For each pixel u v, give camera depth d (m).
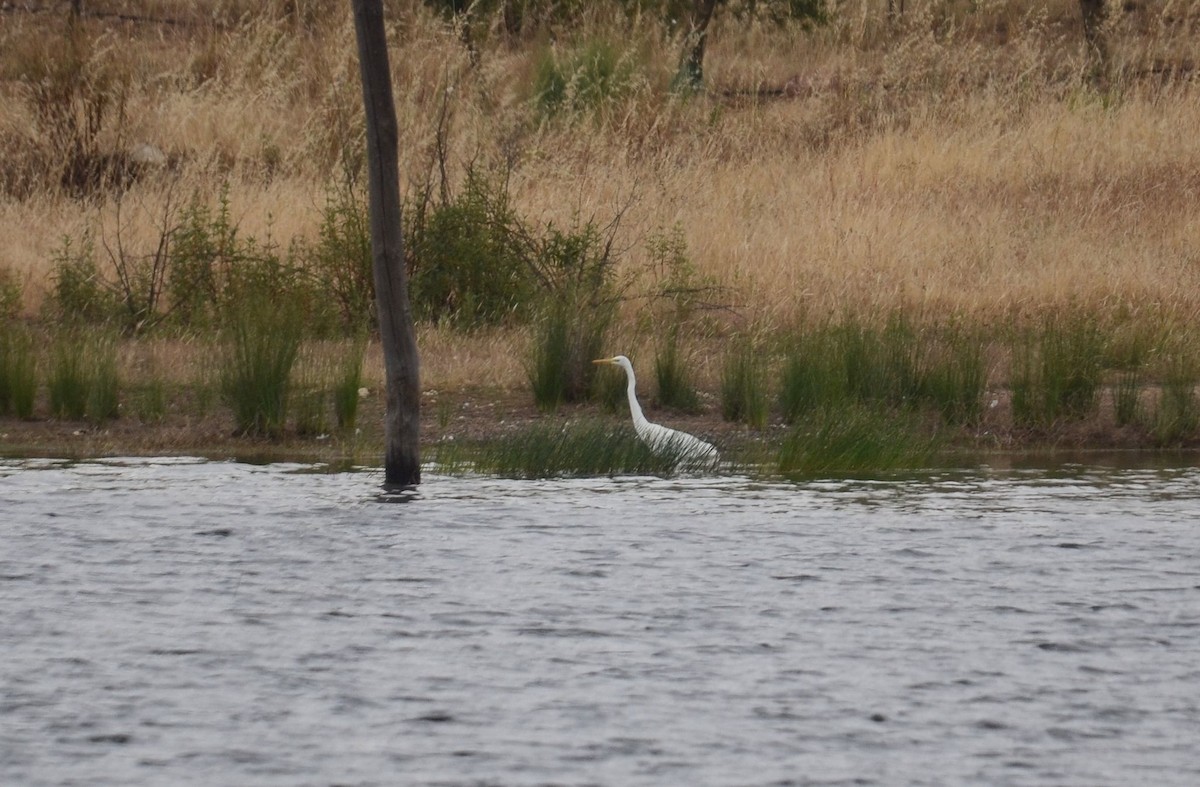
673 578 10.12
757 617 9.23
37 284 20.89
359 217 20.39
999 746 7.29
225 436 15.84
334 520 11.87
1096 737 7.40
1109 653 8.56
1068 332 17.42
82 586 9.94
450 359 18.45
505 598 9.65
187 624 9.12
